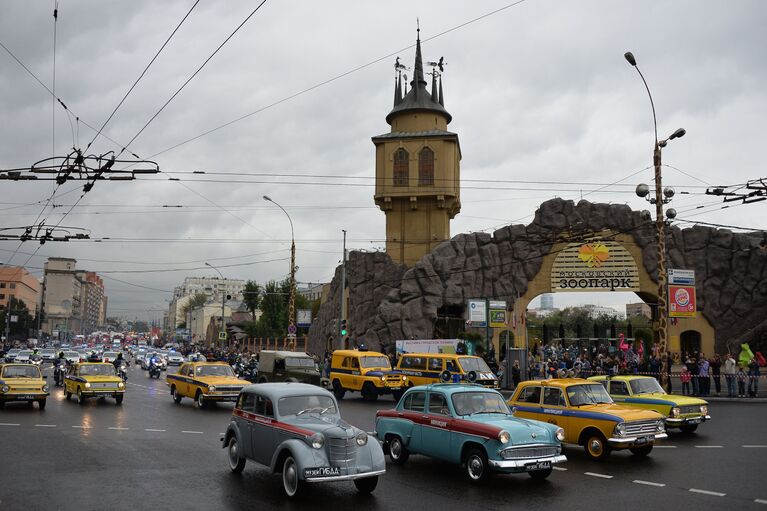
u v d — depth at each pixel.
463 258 47.53
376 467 10.64
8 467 12.55
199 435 17.25
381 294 52.25
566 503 10.28
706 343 43.34
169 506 9.73
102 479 11.55
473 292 46.78
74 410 22.91
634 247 44.75
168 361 69.19
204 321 166.62
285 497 10.44
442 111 59.50
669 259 44.34
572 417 14.61
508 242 47.34
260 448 11.55
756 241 43.59
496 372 35.06
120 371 33.09
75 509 9.48
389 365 30.05
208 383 24.33
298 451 10.23
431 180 56.66
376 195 57.06
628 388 18.50
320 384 27.19
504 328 46.06
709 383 29.39
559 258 46.06
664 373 26.31
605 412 14.23
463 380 26.02
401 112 59.72
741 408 24.91
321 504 10.04
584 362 34.06
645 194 27.36
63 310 198.12
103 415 21.53
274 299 84.50
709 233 44.34
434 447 12.76
